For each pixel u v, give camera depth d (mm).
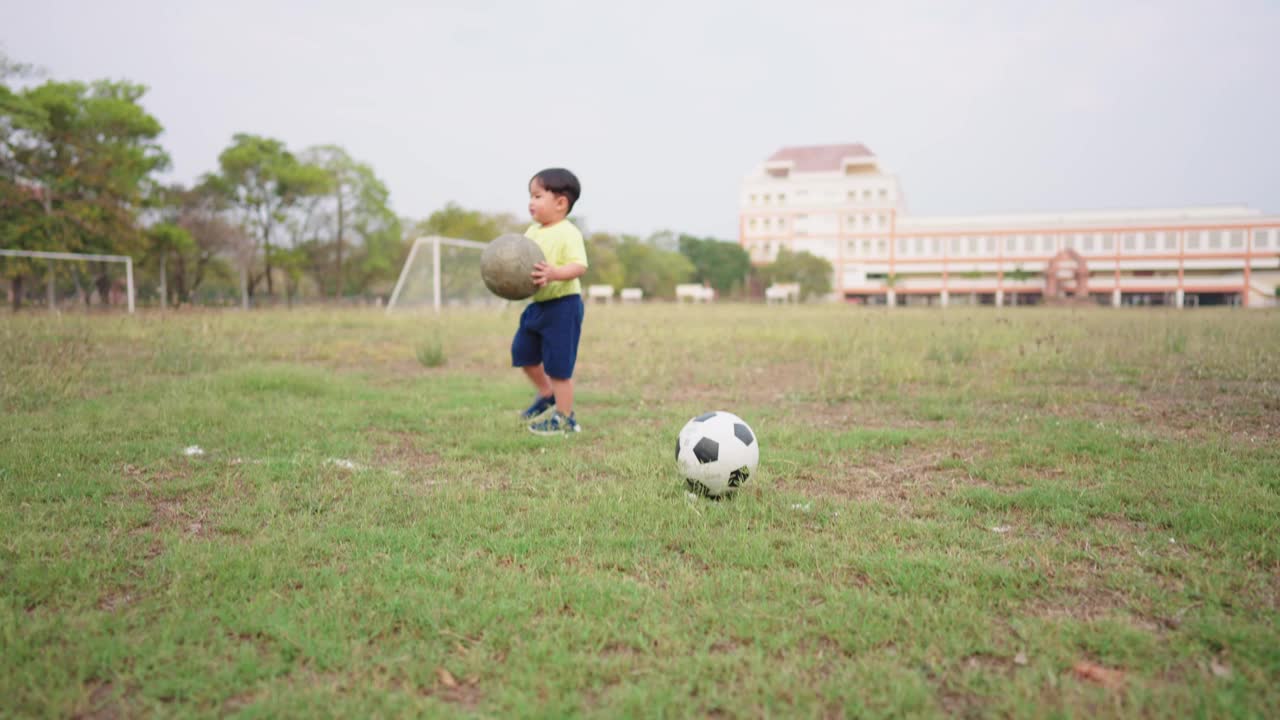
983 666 2279
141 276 39344
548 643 2340
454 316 20844
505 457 4938
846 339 12742
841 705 2076
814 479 4457
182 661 2264
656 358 10664
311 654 2297
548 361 5656
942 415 6406
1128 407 6672
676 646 2352
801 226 88750
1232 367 8859
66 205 30328
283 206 44344
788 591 2758
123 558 3018
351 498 3939
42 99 31000
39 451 4672
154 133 34688
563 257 5578
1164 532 3398
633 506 3766
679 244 83875
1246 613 2572
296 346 12039
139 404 6426
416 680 2176
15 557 2986
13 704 2010
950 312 27500
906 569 2932
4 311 19609
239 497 3934
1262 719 1969
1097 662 2287
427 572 2883
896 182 88000
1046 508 3799
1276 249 70938
